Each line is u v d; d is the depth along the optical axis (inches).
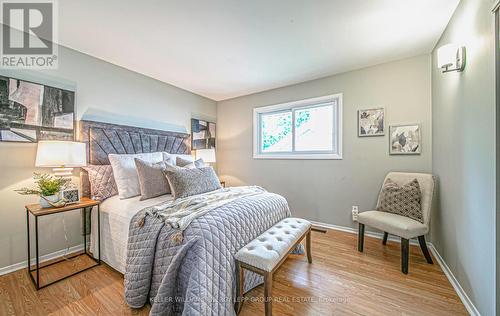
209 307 44.5
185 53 91.4
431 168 90.1
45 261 79.4
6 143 71.5
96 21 69.6
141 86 112.9
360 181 107.0
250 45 85.0
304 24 71.6
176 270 46.8
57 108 82.4
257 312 54.5
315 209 120.6
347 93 110.0
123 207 72.7
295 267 75.4
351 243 95.7
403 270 71.2
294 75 115.3
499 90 43.5
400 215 81.7
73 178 86.1
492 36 44.9
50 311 54.0
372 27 73.2
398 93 97.1
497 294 43.9
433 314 53.3
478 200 51.2
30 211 65.2
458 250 62.3
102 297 59.2
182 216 56.1
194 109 144.7
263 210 70.1
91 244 84.9
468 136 56.4
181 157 112.0
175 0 60.2
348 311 54.4
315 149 124.0
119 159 85.7
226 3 61.6
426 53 91.0
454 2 61.2
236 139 153.7
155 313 45.1
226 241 52.8
